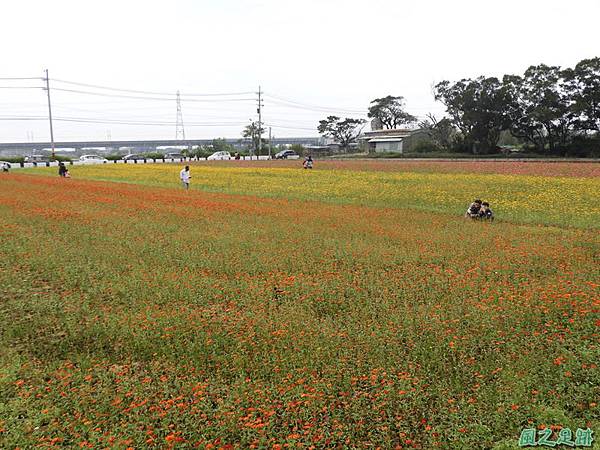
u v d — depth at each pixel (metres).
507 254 13.48
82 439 5.93
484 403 6.47
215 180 41.00
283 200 27.19
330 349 7.89
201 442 5.80
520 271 11.97
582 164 49.66
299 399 6.57
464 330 8.41
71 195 28.69
